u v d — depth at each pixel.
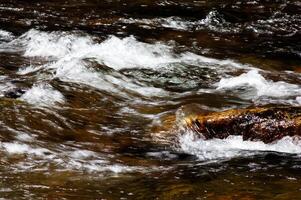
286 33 41.28
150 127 21.03
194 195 14.87
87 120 21.52
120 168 17.22
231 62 32.81
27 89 24.64
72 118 21.50
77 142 19.38
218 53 35.06
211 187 15.47
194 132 20.11
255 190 15.18
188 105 22.55
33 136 19.44
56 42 36.16
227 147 19.50
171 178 16.31
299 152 18.92
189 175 16.59
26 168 16.73
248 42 38.47
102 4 51.56
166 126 20.91
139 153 18.77
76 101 23.52
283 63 33.25
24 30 40.38
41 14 46.28
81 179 16.09
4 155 17.58
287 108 19.91
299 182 15.85
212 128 19.95
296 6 51.25
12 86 25.38
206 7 50.16
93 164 17.44
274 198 14.52
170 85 27.48
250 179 16.16
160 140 19.92
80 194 14.93
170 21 44.19
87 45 35.84
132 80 27.62
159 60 32.09
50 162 17.34
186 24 43.41
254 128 19.61
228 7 50.25
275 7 50.66
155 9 48.97
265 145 19.42
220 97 25.31
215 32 41.09
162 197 14.77
